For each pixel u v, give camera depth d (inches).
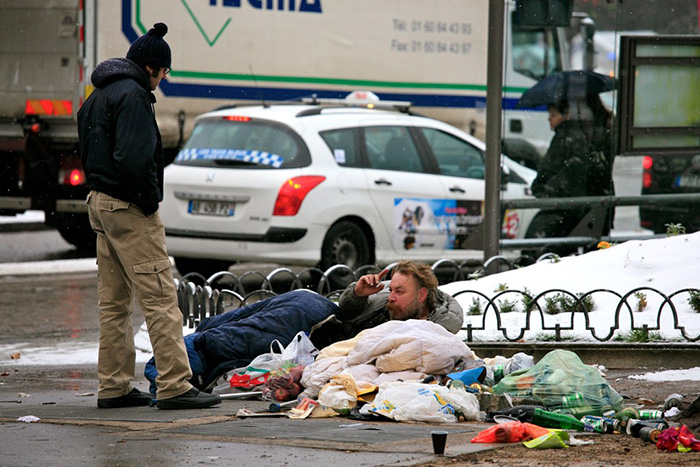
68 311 930.7
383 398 420.8
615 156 919.7
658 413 405.4
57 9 1189.1
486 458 340.8
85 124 456.1
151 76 462.6
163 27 462.6
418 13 1307.8
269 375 489.1
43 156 1206.3
